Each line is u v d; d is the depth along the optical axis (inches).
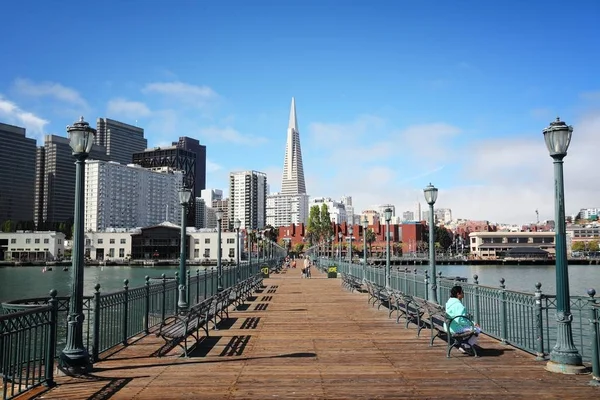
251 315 723.4
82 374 371.6
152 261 5851.4
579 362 368.8
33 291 2910.9
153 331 548.1
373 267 1242.0
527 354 432.8
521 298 454.3
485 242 7386.8
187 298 732.7
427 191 677.9
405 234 7445.9
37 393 322.7
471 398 308.7
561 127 378.3
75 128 382.0
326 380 354.0
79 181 385.7
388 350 461.1
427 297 710.5
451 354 440.1
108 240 6422.2
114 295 466.9
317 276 1977.1
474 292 547.5
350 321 656.4
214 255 6225.4
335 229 5905.5
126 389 332.8
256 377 363.3
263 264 2039.9
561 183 378.3
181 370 385.1
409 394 318.0
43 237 6569.9
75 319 379.2
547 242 7406.5
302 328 597.3
